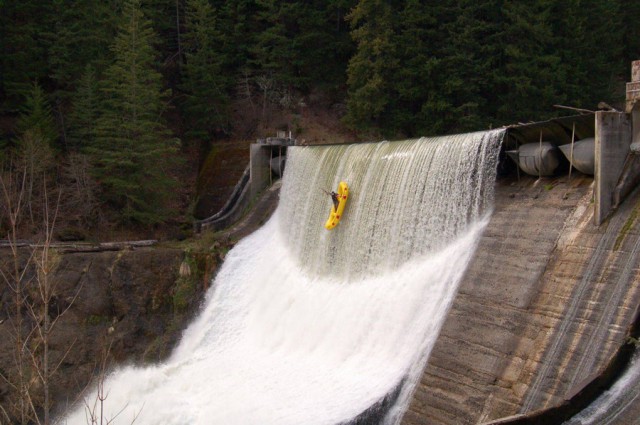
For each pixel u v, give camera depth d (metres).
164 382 34.00
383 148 36.38
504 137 30.45
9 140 51.12
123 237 46.44
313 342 32.84
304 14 65.50
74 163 46.69
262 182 50.16
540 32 57.16
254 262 42.19
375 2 57.97
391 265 33.22
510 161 31.66
